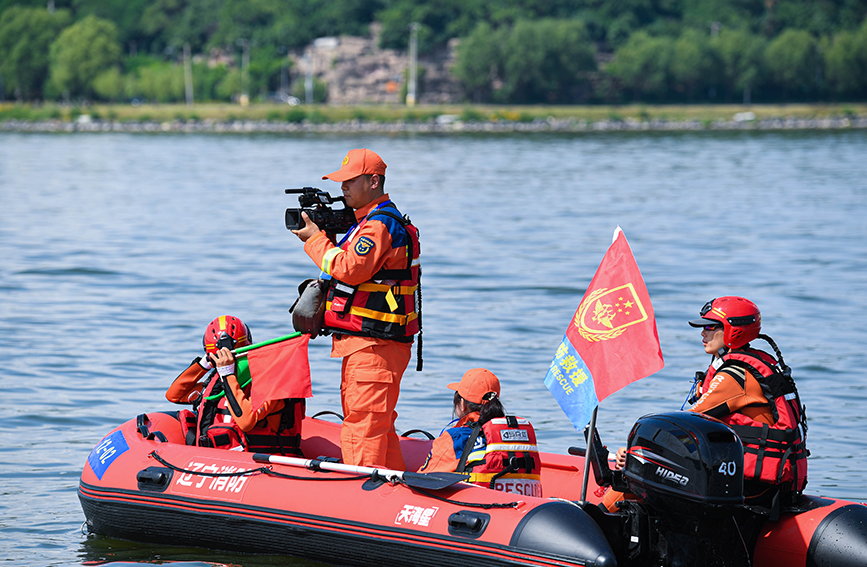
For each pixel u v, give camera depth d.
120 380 19.52
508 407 17.81
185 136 191.00
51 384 19.19
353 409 10.83
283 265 34.78
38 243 40.16
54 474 14.38
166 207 56.31
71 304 27.34
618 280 10.55
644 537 9.90
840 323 25.12
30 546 11.74
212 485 11.37
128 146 146.38
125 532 11.91
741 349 10.33
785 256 37.00
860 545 9.82
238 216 51.62
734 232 44.62
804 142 148.75
